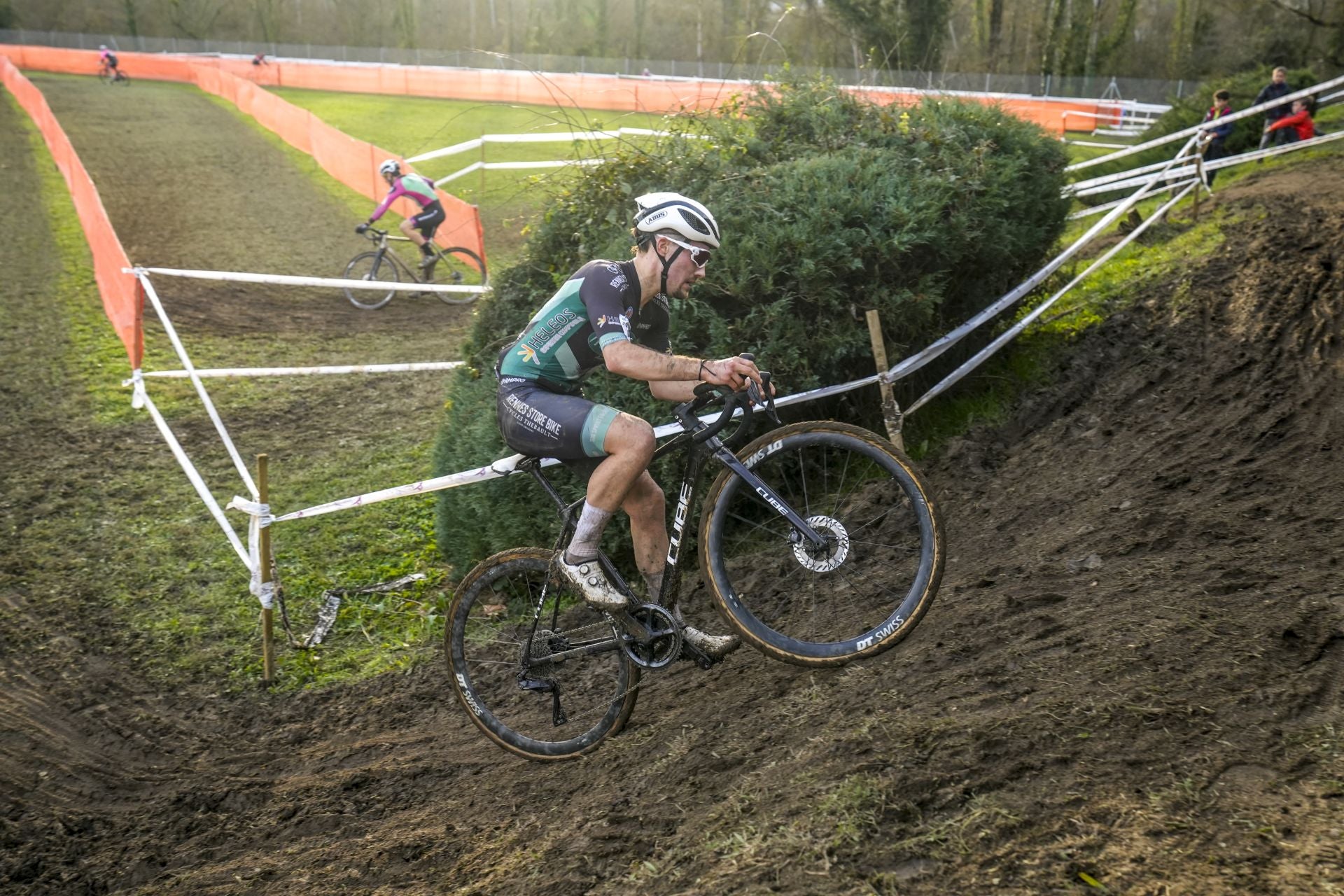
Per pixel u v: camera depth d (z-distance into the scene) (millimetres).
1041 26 37031
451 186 16797
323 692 4887
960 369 5562
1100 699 2525
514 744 3500
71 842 3656
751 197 5027
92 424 8289
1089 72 36469
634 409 4734
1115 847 1992
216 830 3643
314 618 5527
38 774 4121
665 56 48781
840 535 3012
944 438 5566
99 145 23234
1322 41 31141
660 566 3229
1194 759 2209
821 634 3877
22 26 57406
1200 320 6250
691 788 2811
